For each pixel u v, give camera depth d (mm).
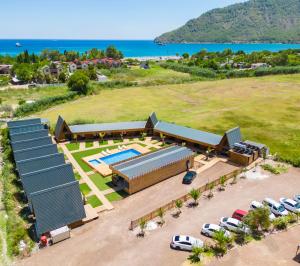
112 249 32562
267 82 127312
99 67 187750
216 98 105188
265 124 75250
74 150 60750
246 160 52406
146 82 135000
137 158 50406
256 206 38406
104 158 57000
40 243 33156
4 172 49000
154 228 36000
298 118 79500
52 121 79250
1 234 34594
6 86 136500
